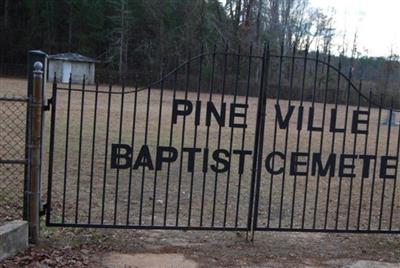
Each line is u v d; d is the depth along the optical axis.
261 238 5.89
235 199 7.92
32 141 5.09
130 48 59.81
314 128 5.89
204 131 18.30
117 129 16.94
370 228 6.24
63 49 62.97
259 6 56.41
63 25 64.00
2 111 16.88
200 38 52.56
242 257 5.21
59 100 28.23
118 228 5.46
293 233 6.19
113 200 7.31
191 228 5.51
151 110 26.67
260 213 7.15
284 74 39.72
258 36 50.09
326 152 14.91
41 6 62.94
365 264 5.21
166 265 4.88
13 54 61.12
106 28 63.56
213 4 58.66
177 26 59.62
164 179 9.09
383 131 25.11
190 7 58.91
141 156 5.54
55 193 7.45
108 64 58.72
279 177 9.99
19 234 4.93
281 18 60.25
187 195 7.98
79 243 5.33
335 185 9.73
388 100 27.23
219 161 5.68
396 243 5.97
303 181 9.83
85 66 52.50
